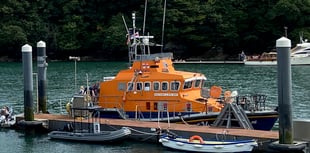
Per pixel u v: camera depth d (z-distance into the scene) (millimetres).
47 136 52438
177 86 51219
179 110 51062
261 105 59562
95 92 54781
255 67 153125
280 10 186375
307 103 76000
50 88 101875
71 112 55156
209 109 50531
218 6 196500
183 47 197250
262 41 195125
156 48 161000
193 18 192875
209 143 43812
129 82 52906
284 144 42000
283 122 42000
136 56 53625
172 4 194000
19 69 159875
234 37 192000
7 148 47969
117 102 53406
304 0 187250
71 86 105125
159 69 52250
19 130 55250
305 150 41969
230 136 44812
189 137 46375
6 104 79938
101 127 50688
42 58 59750
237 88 97312
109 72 140250
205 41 194125
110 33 198375
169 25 193125
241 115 47812
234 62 175500
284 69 41562
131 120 51812
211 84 105000
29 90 54625
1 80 121250
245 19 193875
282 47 41438
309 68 146500
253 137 43844
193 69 148750
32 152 46469
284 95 41750
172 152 45000
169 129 47406
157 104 51781
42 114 58125
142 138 48656
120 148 46844
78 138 49688
